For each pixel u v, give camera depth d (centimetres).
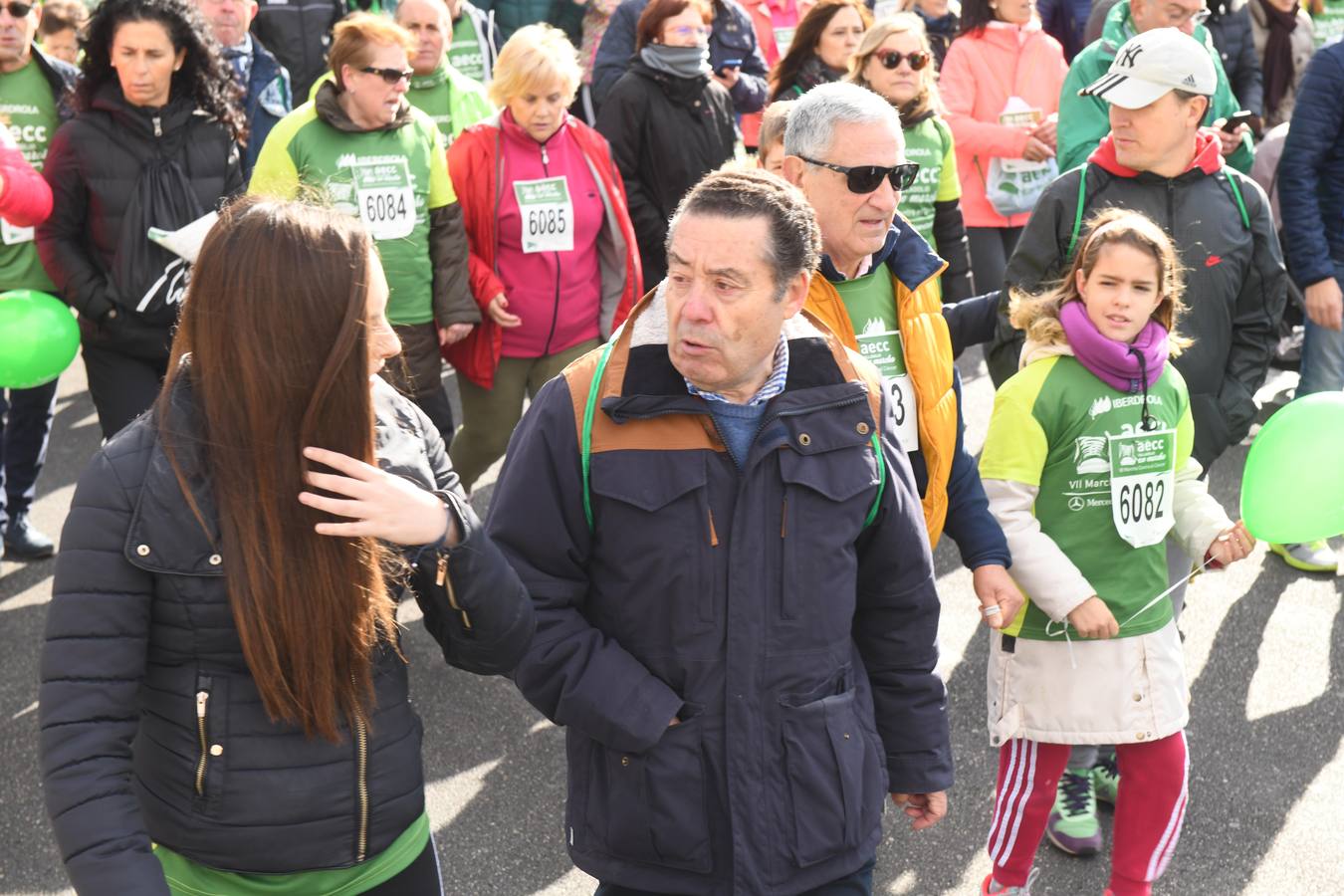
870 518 243
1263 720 450
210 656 198
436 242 507
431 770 426
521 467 236
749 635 230
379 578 200
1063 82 603
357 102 487
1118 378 325
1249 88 765
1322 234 523
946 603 532
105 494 193
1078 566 331
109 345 480
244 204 198
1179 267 385
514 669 235
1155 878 347
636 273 544
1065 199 398
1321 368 554
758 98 776
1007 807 341
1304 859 381
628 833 235
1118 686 329
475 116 634
